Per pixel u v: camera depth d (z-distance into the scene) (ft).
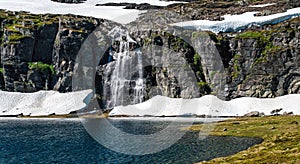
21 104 616.39
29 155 227.81
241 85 618.85
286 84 606.14
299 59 603.67
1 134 340.39
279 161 157.89
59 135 330.95
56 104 611.47
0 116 571.28
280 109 544.21
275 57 617.62
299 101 568.41
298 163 150.20
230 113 546.26
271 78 609.01
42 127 406.21
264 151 193.47
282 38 635.66
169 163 187.42
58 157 219.41
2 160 212.64
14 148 255.91
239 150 217.97
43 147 258.98
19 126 419.95
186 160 192.65
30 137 317.01
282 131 289.12
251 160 167.22
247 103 580.30
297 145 200.75
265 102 582.76
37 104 616.80
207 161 180.86
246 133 298.97
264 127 326.85
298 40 621.31
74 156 221.66
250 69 630.74
